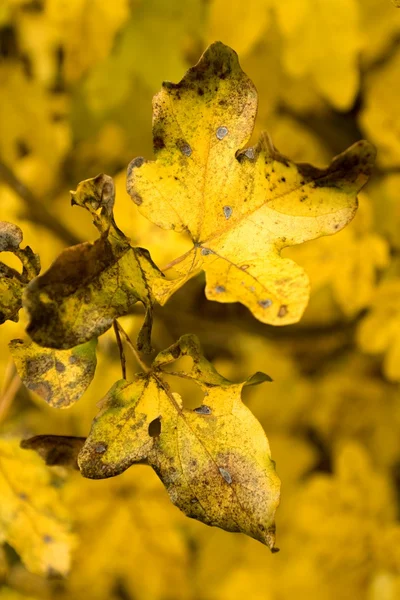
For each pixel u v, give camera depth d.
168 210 0.49
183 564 0.91
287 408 1.03
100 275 0.47
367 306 0.83
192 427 0.48
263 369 1.02
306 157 0.88
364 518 0.98
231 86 0.48
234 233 0.49
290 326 0.92
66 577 0.58
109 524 0.86
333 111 0.89
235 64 0.48
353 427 1.03
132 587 0.92
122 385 0.49
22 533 0.58
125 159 0.96
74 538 0.58
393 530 0.97
